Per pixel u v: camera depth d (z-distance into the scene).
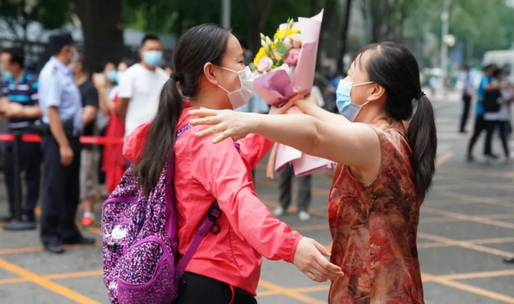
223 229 2.63
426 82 65.06
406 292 2.52
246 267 2.66
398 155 2.49
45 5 21.72
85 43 15.62
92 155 8.57
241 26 21.12
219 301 2.62
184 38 2.76
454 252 7.41
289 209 9.79
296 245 2.29
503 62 39.75
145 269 2.57
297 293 5.84
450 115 35.50
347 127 2.41
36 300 5.54
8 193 8.62
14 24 21.11
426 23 64.19
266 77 3.07
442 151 18.36
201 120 2.25
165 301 2.61
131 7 20.47
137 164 2.70
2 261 6.75
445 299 5.71
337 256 2.59
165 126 2.68
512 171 14.61
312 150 2.32
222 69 2.74
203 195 2.60
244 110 8.92
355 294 2.52
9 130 8.38
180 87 2.81
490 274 6.54
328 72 25.03
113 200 2.82
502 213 9.86
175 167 2.64
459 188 12.23
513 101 16.34
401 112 2.64
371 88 2.62
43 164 7.02
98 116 10.06
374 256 2.50
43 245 7.19
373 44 2.68
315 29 3.08
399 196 2.50
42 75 6.73
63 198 7.09
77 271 6.43
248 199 2.39
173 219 2.64
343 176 2.54
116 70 10.91
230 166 2.50
